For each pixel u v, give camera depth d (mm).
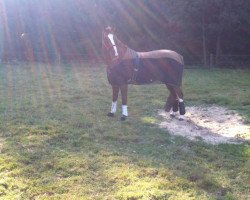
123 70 6316
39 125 6059
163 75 6348
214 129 6105
